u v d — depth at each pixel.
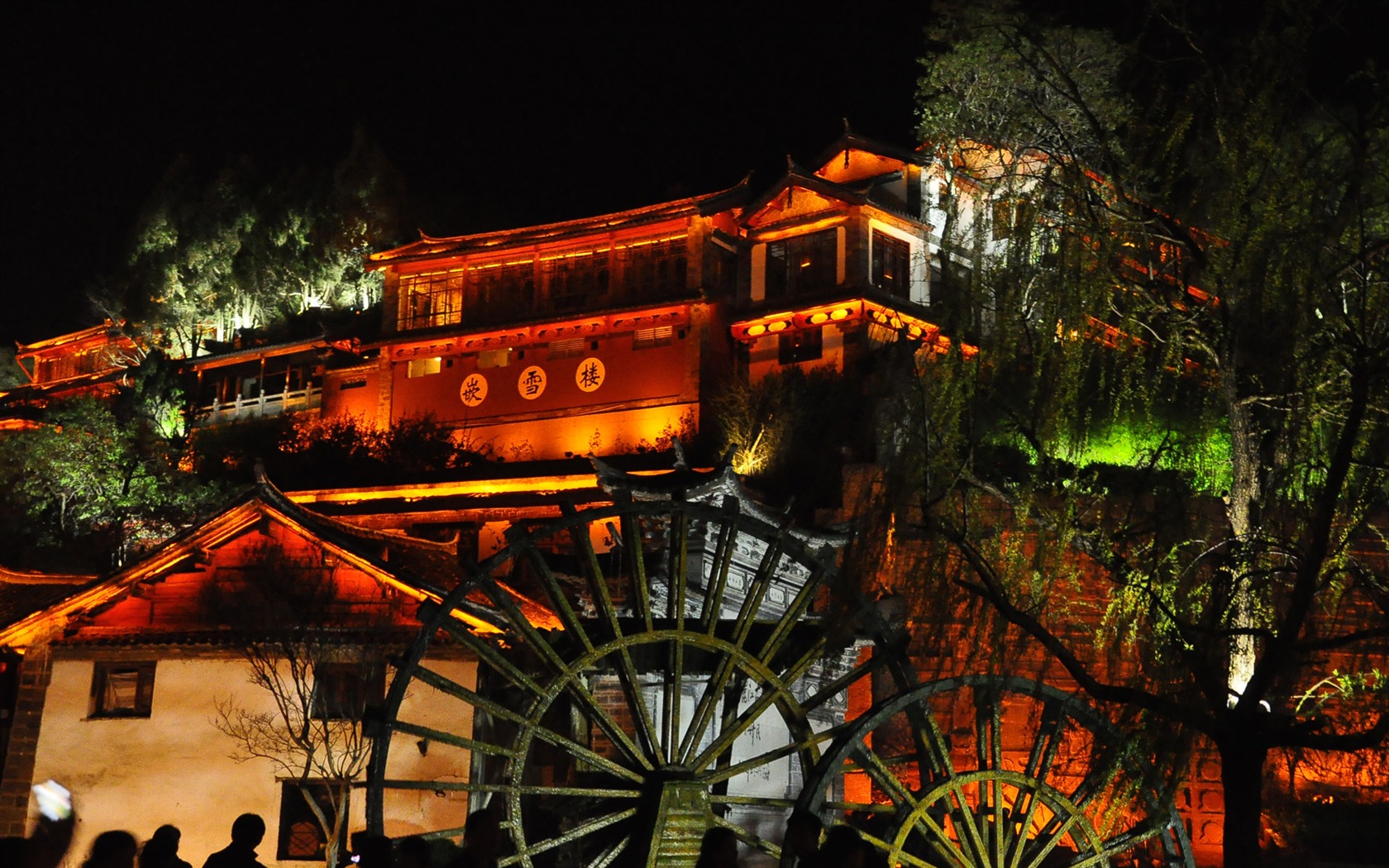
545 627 25.77
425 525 43.12
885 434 21.06
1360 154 15.90
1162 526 17.77
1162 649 17.36
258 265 67.62
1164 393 28.00
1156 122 18.34
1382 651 19.03
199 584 28.16
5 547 46.47
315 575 26.97
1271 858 20.83
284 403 57.72
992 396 19.59
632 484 21.61
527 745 16.27
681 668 17.55
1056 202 19.89
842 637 17.61
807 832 11.02
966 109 25.31
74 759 27.11
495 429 50.84
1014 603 19.72
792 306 44.88
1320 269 16.11
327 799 25.80
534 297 51.78
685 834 16.22
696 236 49.03
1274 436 18.14
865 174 47.03
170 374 58.69
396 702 15.64
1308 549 15.69
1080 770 24.36
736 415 41.31
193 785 26.42
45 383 70.44
